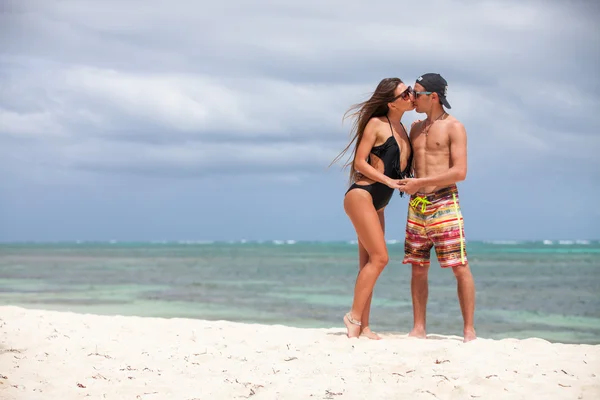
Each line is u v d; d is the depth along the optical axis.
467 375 4.68
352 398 4.27
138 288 17.27
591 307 13.23
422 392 4.34
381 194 6.13
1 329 6.30
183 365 5.14
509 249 95.94
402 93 6.01
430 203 6.07
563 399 4.18
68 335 6.12
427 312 12.10
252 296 15.09
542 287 18.77
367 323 6.30
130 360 5.29
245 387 4.52
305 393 4.38
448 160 5.99
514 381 4.53
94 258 46.78
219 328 6.66
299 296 15.22
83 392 4.46
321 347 5.66
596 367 4.88
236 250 84.94
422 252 6.30
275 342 5.91
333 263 37.50
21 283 18.89
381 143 6.06
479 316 11.65
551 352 5.36
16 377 4.75
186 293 15.80
